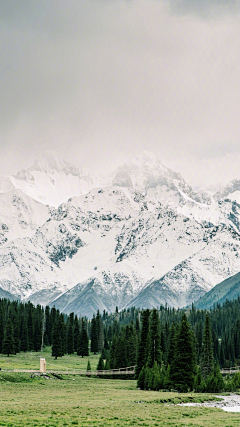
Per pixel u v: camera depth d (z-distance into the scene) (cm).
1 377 14650
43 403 10869
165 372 15900
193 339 15338
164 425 8762
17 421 8450
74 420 8788
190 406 11762
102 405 10869
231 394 14862
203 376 16775
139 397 12769
